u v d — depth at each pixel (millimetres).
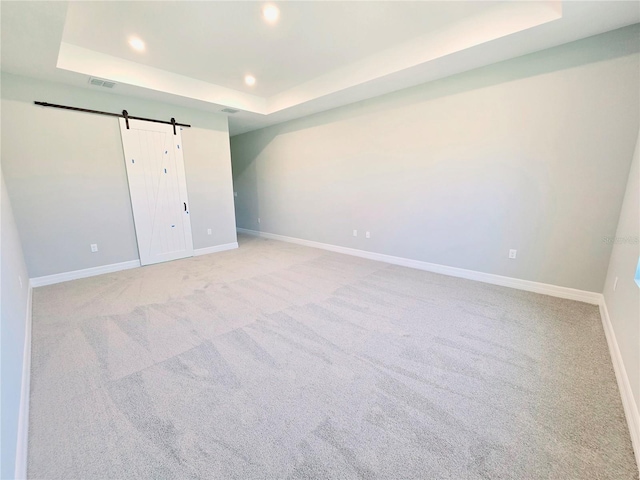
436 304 2914
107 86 3561
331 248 5383
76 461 1308
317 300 3053
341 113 4699
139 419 1538
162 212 4539
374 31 2844
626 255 2150
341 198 5012
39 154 3438
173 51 3195
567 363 1957
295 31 2797
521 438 1399
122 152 4051
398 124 4027
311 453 1338
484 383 1781
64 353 2121
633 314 1717
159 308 2887
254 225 7031
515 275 3320
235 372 1910
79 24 2623
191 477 1236
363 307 2869
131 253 4301
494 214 3359
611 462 1276
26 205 3402
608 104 2561
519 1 2406
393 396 1687
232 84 4301
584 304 2861
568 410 1564
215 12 2455
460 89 3383
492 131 3229
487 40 2605
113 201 4051
